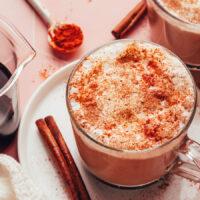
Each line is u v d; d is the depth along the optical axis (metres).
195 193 0.37
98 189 0.38
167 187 0.38
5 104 0.36
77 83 0.35
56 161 0.38
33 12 0.47
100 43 0.45
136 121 0.33
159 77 0.35
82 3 0.48
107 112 0.34
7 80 0.38
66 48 0.45
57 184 0.38
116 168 0.35
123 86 0.35
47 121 0.40
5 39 0.38
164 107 0.34
